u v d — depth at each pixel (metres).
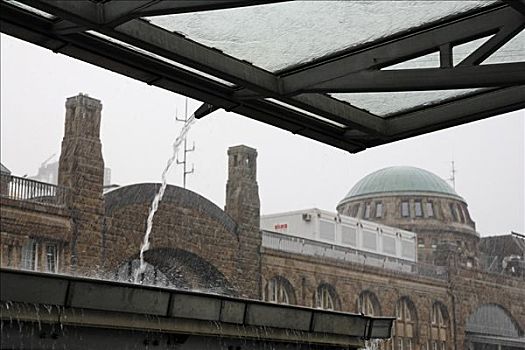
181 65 8.24
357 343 9.95
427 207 103.75
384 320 10.30
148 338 7.58
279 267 59.88
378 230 80.75
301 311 9.11
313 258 63.09
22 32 7.21
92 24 6.75
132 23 7.27
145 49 7.47
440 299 76.81
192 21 7.61
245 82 8.31
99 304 7.03
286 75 8.71
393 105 9.73
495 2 7.77
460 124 9.73
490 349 82.19
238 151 58.66
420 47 8.19
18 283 6.47
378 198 105.94
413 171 106.81
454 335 77.25
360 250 71.38
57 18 7.20
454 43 8.17
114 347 7.29
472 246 103.00
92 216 46.72
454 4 7.71
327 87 8.45
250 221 58.00
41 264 44.16
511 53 9.41
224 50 8.37
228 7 6.43
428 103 9.73
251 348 8.61
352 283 66.62
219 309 8.11
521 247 107.44
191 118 9.44
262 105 9.30
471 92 9.47
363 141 10.37
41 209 44.31
